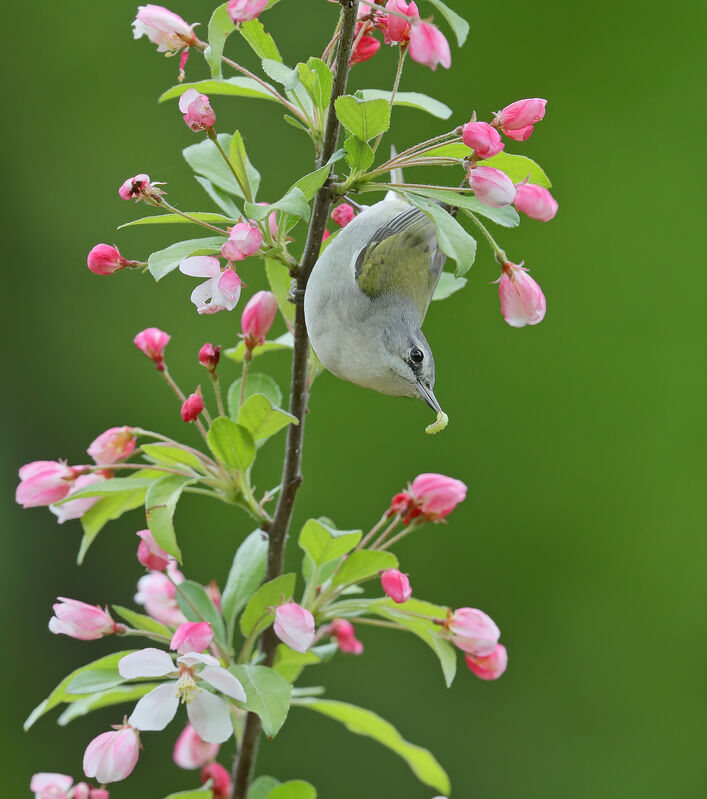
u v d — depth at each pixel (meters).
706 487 12.59
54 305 12.92
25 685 11.79
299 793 6.12
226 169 6.05
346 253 6.56
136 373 12.74
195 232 13.12
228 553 12.37
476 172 5.26
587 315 13.14
